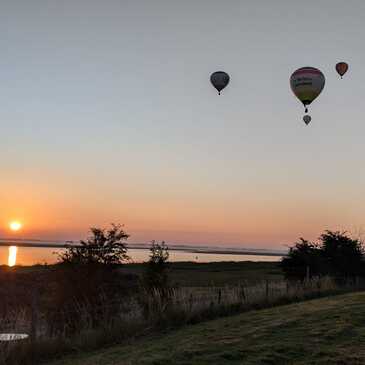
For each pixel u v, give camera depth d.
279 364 11.41
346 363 11.22
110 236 19.53
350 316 16.30
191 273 54.25
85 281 18.11
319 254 32.59
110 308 17.28
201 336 14.65
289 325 15.41
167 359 11.90
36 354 13.66
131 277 20.28
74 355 13.80
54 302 17.48
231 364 11.38
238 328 15.58
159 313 17.38
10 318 15.97
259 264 76.06
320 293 25.05
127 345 14.53
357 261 32.31
